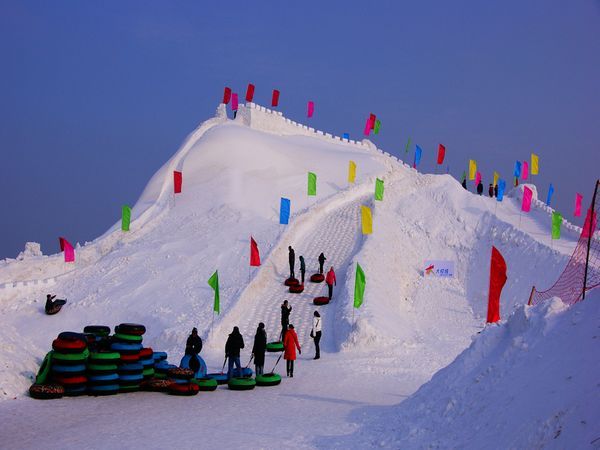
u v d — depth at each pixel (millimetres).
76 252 42781
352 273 35719
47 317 35500
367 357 26906
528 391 11438
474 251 42250
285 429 14766
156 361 20938
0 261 42625
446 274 40000
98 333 20500
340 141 72438
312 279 36188
